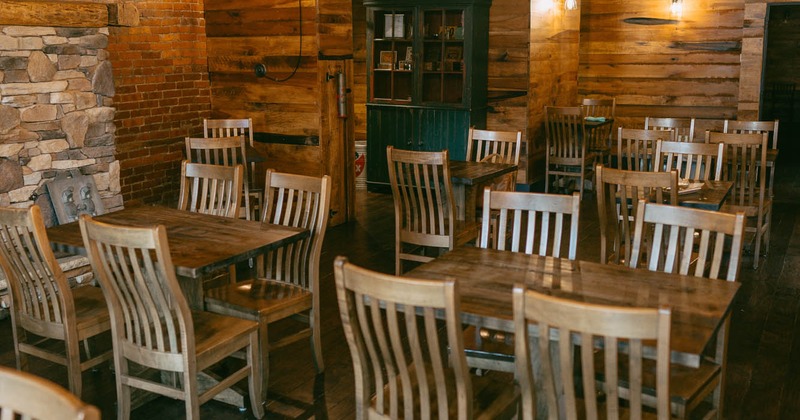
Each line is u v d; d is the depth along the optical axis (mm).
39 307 3258
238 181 3861
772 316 4531
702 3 9102
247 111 6820
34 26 4508
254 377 3201
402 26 7957
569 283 2670
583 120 7879
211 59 6910
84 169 4934
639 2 9422
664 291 2582
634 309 1810
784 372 3742
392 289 2082
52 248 3328
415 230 4789
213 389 2986
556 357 2541
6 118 4414
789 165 10289
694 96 9367
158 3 6992
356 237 6379
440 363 2121
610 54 9688
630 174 3793
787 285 5105
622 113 9773
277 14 6426
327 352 3967
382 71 8195
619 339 2131
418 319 4406
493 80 8047
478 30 7711
